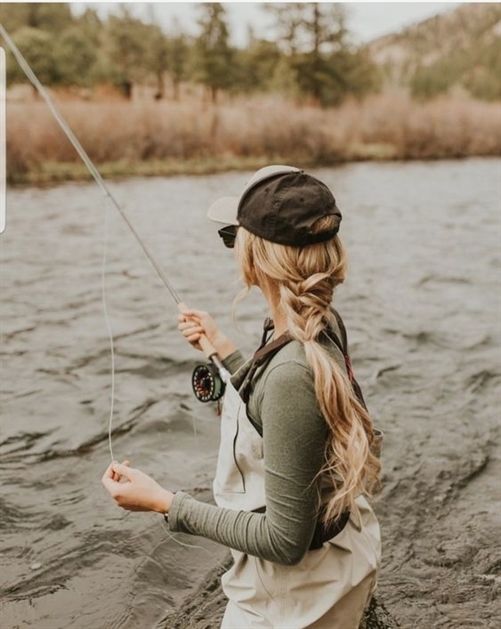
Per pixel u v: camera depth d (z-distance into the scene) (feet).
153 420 13.67
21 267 27.48
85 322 20.24
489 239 33.76
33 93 104.78
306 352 4.73
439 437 12.76
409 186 59.98
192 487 11.32
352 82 129.80
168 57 131.23
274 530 4.82
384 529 10.00
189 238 34.14
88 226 37.52
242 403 5.56
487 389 15.02
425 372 16.02
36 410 14.15
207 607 8.51
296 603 5.54
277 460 4.76
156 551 9.57
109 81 120.37
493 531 9.91
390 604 8.43
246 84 127.13
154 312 21.27
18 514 10.49
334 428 4.74
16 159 66.18
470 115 103.35
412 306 21.97
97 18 129.90
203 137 84.07
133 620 8.30
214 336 7.34
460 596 8.59
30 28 114.62
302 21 125.80
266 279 5.15
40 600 8.65
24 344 18.29
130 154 77.97
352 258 29.53
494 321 20.18
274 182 4.98
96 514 10.47
